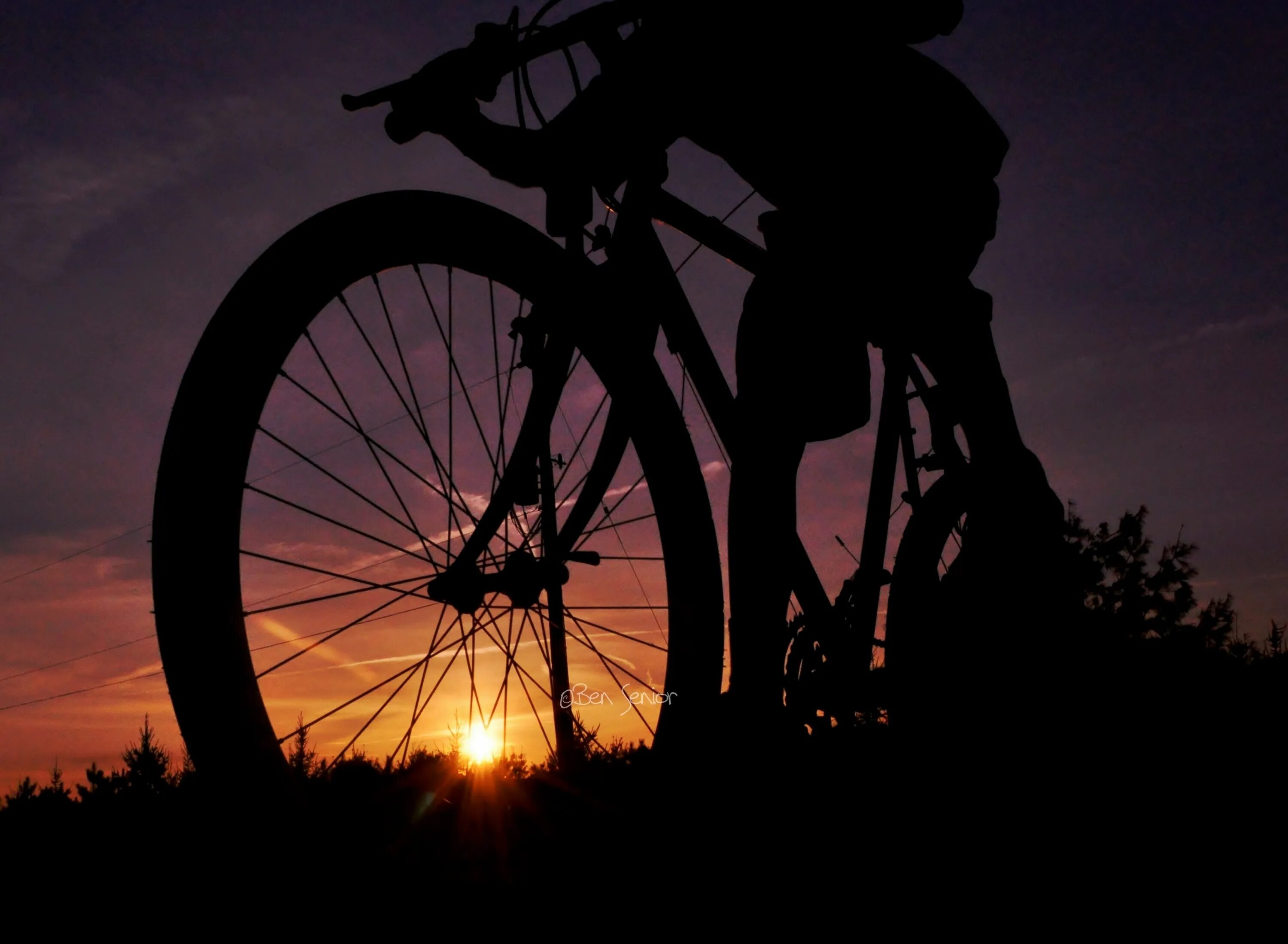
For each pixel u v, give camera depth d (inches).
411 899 41.4
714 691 53.8
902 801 54.2
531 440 52.2
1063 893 42.8
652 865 47.6
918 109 50.8
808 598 63.1
